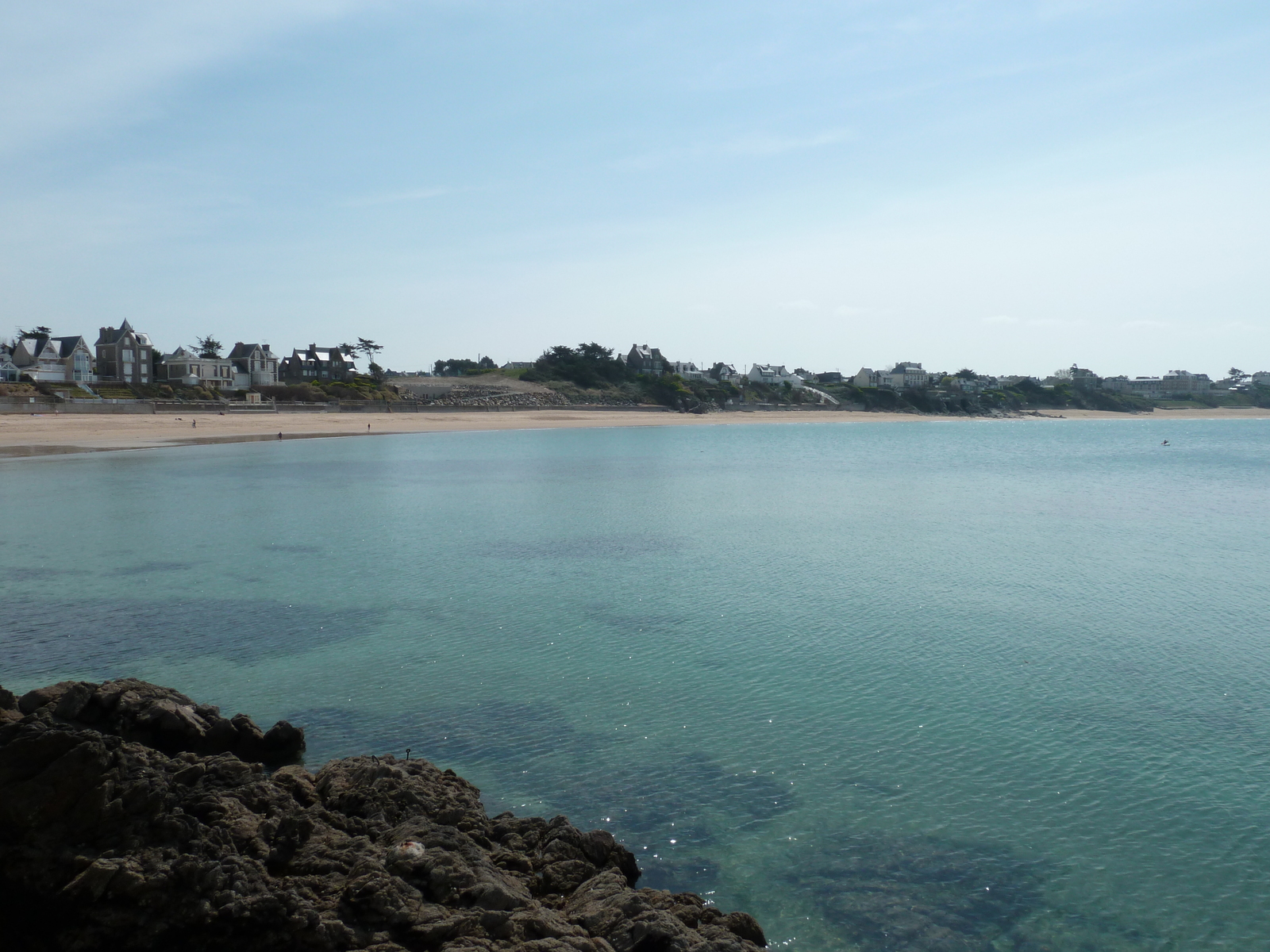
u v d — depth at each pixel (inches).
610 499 1972.2
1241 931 393.7
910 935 387.5
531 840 423.8
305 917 311.6
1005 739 601.9
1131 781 538.9
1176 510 1883.6
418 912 329.4
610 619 909.2
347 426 4680.1
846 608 964.0
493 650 797.9
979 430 7209.6
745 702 668.7
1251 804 508.7
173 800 357.7
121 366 5290.4
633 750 577.9
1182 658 786.8
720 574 1141.7
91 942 304.8
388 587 1050.1
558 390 7485.2
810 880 429.7
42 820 331.6
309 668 741.9
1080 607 975.6
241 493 1982.0
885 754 577.0
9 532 1417.3
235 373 5949.8
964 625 895.1
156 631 852.6
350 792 434.6
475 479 2395.4
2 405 3850.9
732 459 3331.7
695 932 349.7
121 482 2140.7
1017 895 419.2
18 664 745.0
